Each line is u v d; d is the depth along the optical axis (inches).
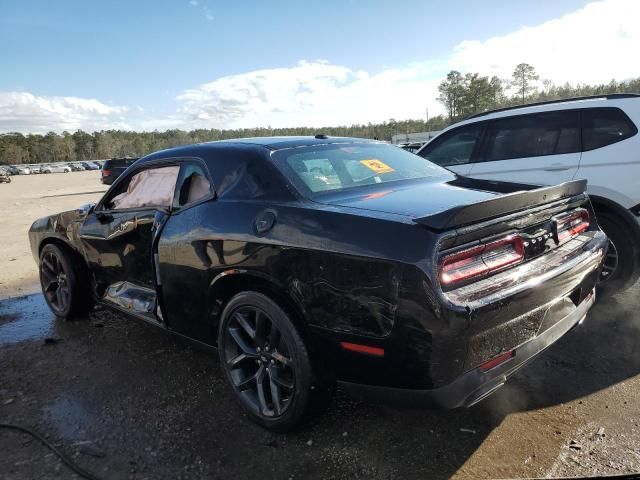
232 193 116.3
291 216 101.7
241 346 112.1
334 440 104.7
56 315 187.0
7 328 181.9
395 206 98.2
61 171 3432.6
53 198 847.1
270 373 106.8
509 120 193.2
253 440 106.2
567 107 178.7
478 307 83.6
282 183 109.9
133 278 149.8
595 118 171.8
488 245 90.7
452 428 107.1
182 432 110.0
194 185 127.5
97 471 97.6
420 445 101.8
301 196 106.4
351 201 104.3
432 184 124.3
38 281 255.0
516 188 117.9
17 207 695.7
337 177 118.3
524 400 116.3
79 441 107.9
